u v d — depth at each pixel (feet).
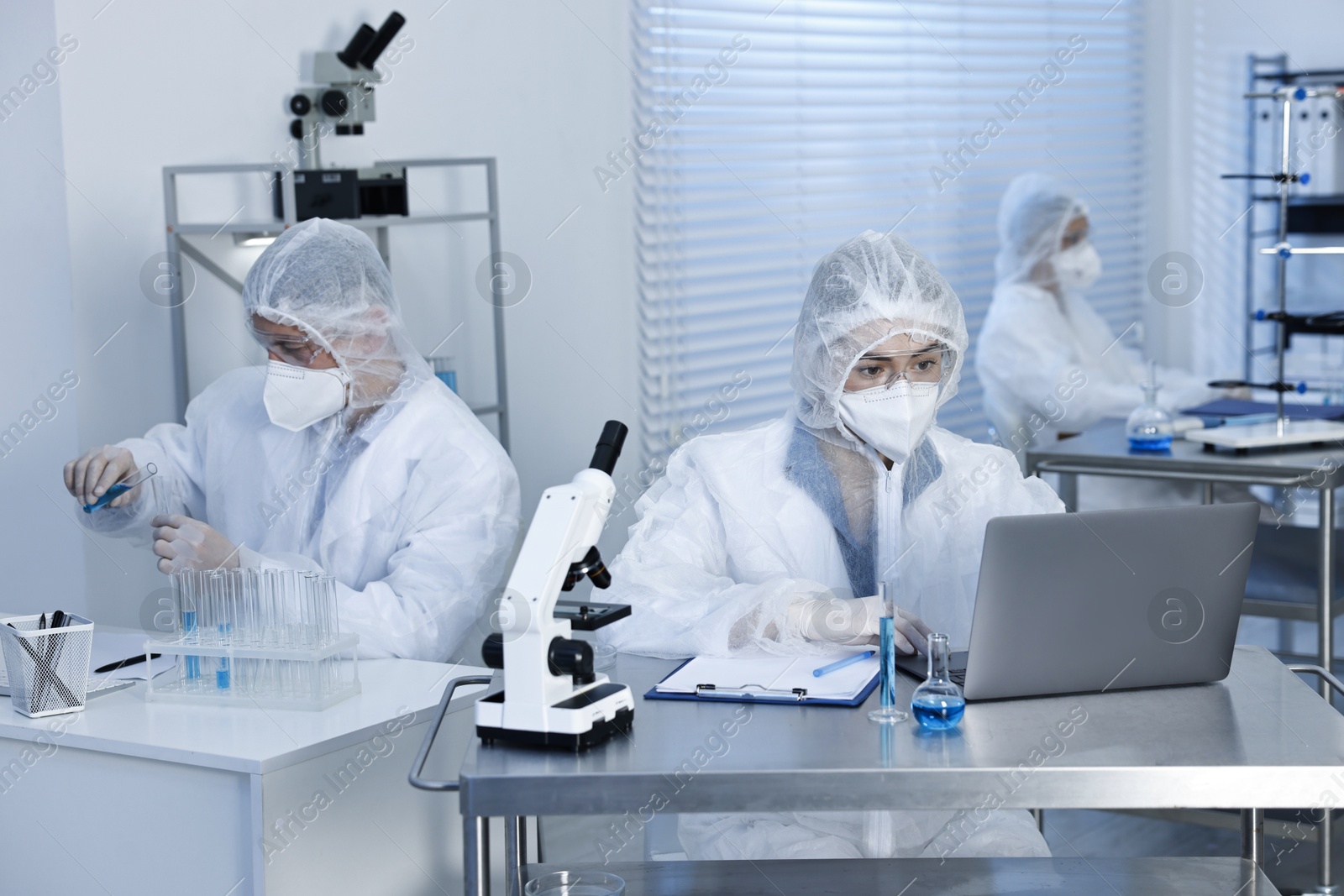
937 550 6.64
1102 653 4.74
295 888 5.28
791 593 5.57
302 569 6.67
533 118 12.10
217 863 5.30
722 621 5.47
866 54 14.67
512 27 11.83
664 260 13.48
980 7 15.84
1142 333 18.48
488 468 7.36
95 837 5.61
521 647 4.32
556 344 12.53
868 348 6.06
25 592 9.43
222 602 5.92
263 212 9.99
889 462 6.50
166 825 5.41
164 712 5.77
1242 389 12.83
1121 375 14.56
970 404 16.07
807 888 4.95
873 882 4.99
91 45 8.79
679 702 4.85
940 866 5.14
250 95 9.82
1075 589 4.65
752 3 13.64
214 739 5.35
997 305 13.94
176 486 8.18
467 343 11.69
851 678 5.06
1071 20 16.98
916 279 6.09
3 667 6.24
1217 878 5.01
